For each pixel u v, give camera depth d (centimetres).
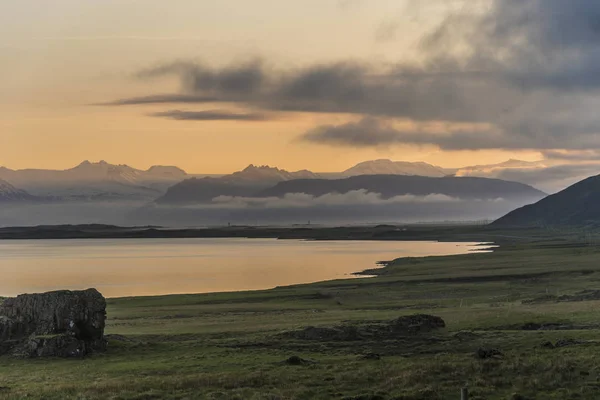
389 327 7106
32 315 6819
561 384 4119
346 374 4650
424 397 3966
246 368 5253
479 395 3984
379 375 4600
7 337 6669
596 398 3822
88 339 6638
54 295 6856
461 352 5734
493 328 7219
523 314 8212
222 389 4319
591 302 10144
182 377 4806
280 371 4978
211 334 7581
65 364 5959
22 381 5100
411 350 6022
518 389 4066
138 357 6222
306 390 4197
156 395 4169
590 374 4312
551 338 5978
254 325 8500
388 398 3978
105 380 4953
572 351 5159
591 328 6944
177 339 7294
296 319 9206
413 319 7294
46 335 6525
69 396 4222
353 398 3984
